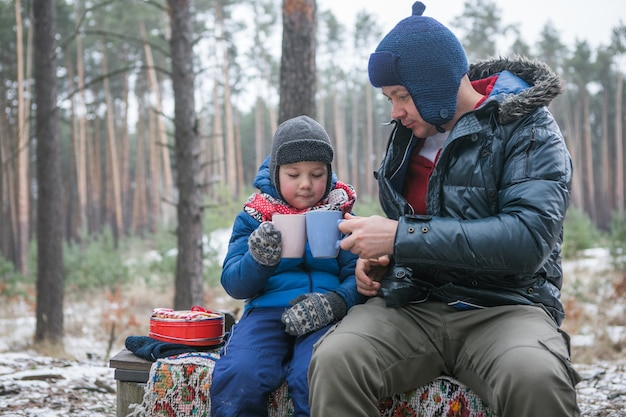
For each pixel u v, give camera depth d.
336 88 52.38
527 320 2.41
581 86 53.91
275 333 2.69
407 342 2.53
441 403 2.52
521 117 2.55
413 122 2.72
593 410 4.25
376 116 62.59
